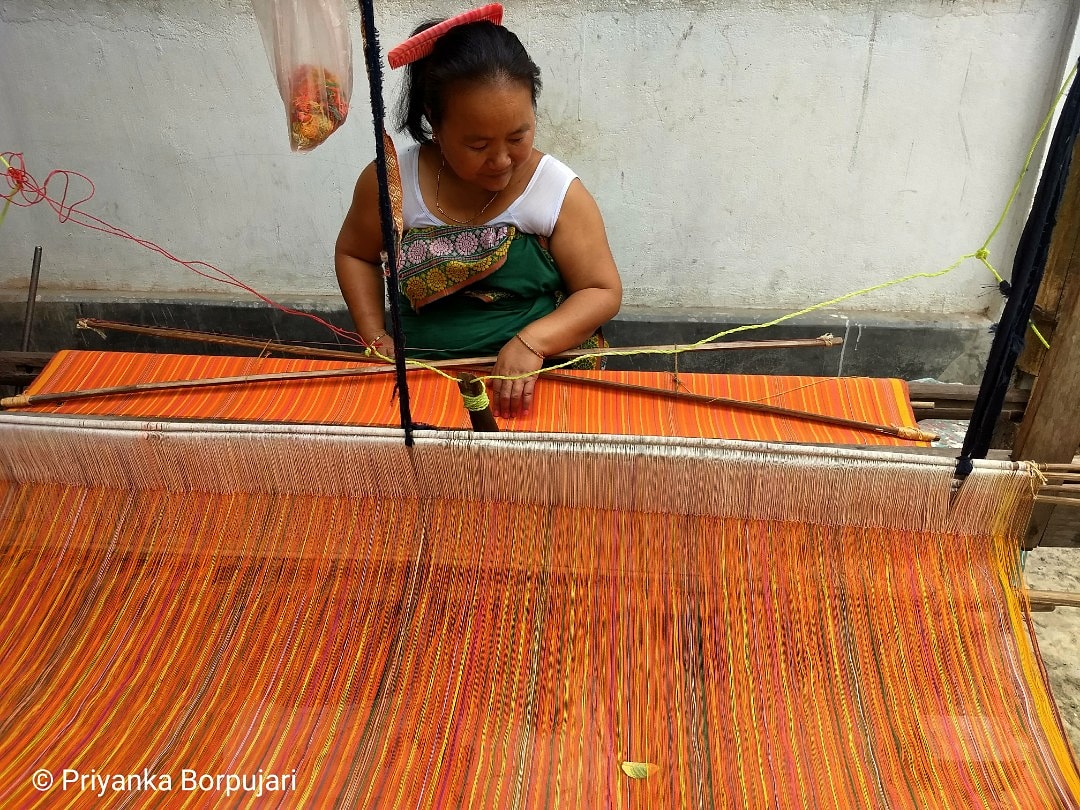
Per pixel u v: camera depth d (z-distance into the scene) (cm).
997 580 100
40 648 104
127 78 251
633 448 102
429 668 100
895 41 237
